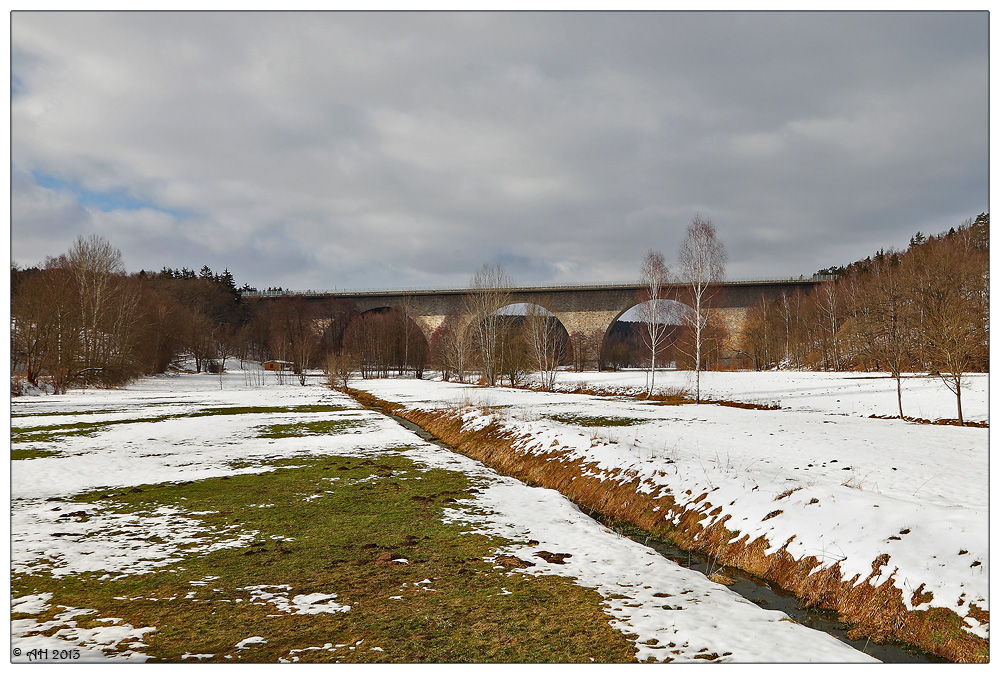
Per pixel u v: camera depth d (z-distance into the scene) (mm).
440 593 7133
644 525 11484
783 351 82188
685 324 45219
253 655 5441
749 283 91562
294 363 104500
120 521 10500
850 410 31578
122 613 6449
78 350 55656
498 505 12016
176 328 90750
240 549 8875
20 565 8070
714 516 10453
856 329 58000
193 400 45000
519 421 21969
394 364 106688
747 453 15922
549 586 7398
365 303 121688
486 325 69375
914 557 7230
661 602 6969
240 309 129750
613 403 38219
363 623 6230
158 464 16641
